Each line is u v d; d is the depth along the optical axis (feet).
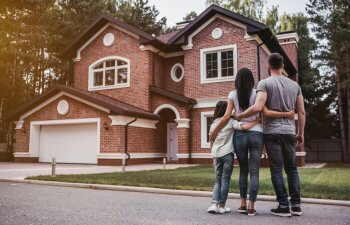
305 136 93.35
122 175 30.53
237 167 44.09
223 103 15.57
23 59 79.61
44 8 88.33
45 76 97.25
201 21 56.39
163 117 60.49
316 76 90.58
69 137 55.57
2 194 21.03
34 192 22.02
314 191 19.90
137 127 52.95
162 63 62.23
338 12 82.89
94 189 23.82
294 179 14.48
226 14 53.72
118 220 13.42
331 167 52.75
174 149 59.72
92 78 63.16
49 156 56.90
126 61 59.82
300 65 90.58
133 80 58.80
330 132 100.63
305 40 93.04
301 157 55.57
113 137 49.44
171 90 61.62
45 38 81.30
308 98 94.89
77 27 90.07
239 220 13.41
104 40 62.49
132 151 51.31
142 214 14.66
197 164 52.24
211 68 55.88
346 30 78.79
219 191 15.11
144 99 57.31
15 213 14.75
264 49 56.44
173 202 18.03
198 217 14.02
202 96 55.31
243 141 14.55
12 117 58.85
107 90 61.16
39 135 58.03
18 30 80.74
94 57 63.26
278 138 14.25
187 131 54.03
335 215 14.44
